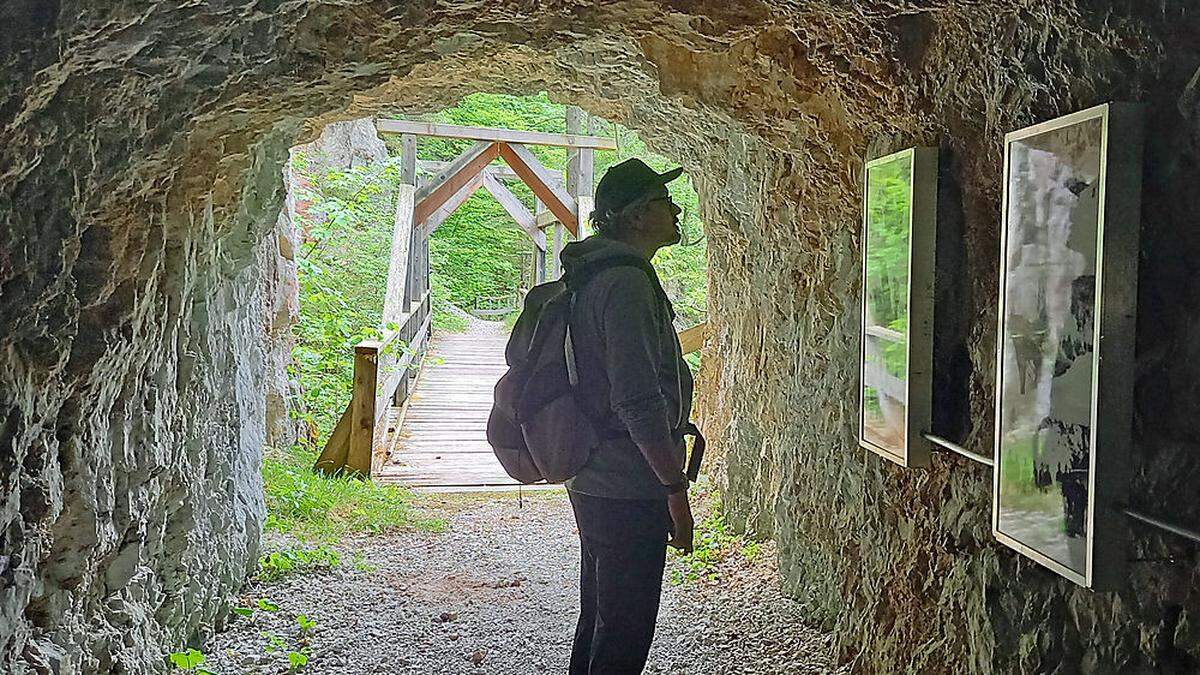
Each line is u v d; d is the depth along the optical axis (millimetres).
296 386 7504
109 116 1704
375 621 3725
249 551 4039
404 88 4180
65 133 1599
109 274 1950
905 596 2668
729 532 4805
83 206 1747
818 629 3445
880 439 2521
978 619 2193
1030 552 1713
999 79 1962
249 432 4141
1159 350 1503
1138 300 1543
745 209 4340
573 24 2418
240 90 2088
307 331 8164
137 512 2418
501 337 14078
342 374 8398
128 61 1618
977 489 2223
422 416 8438
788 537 3877
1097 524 1504
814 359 3559
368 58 2225
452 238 20438
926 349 2301
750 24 2355
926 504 2531
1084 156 1530
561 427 2320
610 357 2217
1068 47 1671
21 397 1662
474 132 8586
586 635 2658
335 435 6188
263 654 3275
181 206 2404
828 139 2990
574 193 9172
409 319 9055
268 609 3682
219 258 3234
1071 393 1575
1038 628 1930
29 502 1780
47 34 1376
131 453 2381
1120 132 1461
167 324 2541
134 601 2549
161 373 2555
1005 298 1802
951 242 2285
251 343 4227
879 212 2527
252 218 3389
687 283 10195
